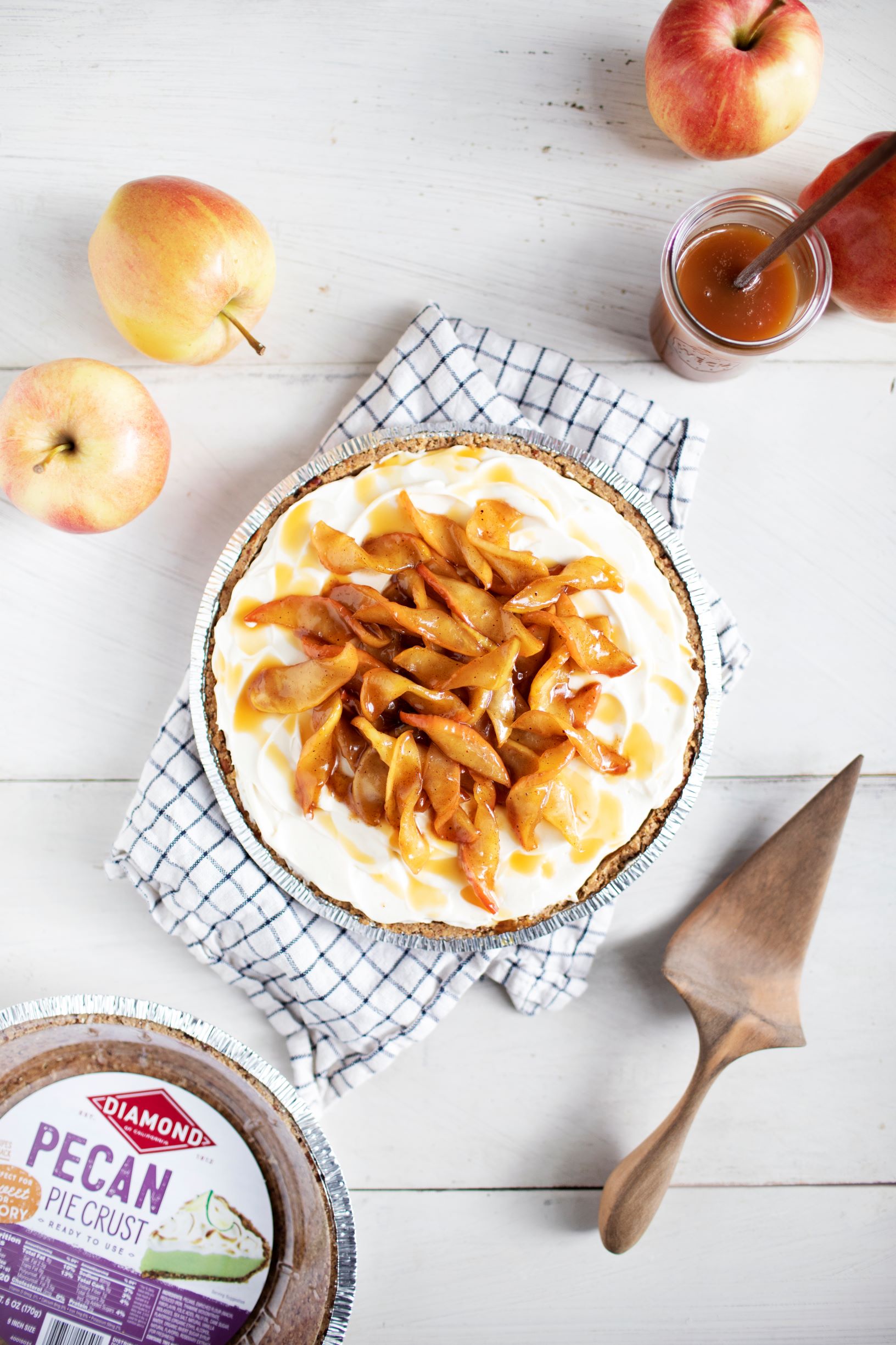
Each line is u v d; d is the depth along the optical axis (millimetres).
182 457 801
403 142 804
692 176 807
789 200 807
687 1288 806
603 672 722
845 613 811
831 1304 806
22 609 799
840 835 774
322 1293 746
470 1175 803
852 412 809
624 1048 806
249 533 743
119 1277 756
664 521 749
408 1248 801
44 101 798
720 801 807
